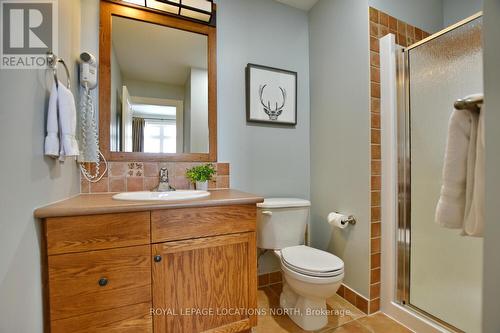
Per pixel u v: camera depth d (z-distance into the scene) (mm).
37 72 854
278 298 1674
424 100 1373
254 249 1208
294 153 1968
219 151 1702
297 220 1639
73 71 1216
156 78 1542
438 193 1317
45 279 860
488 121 465
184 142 1590
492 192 458
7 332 680
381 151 1506
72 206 891
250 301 1196
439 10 1840
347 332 1316
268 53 1874
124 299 950
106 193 1368
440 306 1292
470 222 669
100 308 914
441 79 1297
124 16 1460
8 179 692
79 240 886
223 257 1137
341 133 1689
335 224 1588
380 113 1506
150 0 1467
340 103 1697
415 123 1416
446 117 1278
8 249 686
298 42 1989
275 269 1877
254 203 1194
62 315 864
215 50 1676
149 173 1493
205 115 1647
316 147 1946
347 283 1632
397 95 1474
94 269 906
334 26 1755
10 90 710
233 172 1748
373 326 1365
